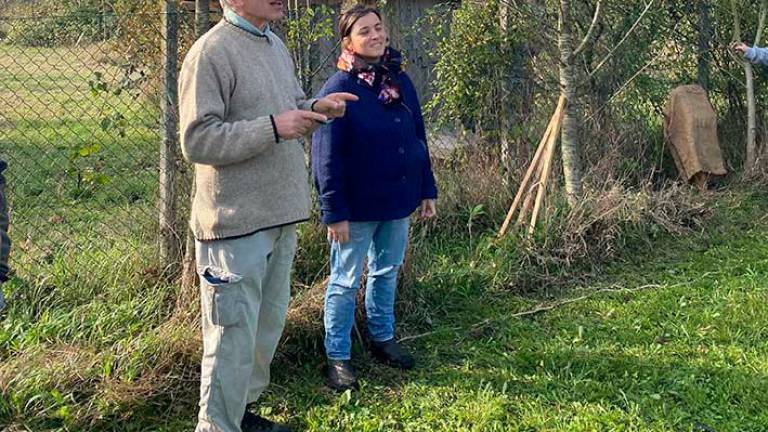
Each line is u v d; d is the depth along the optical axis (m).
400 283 4.62
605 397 3.69
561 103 5.59
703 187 6.67
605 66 6.77
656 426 3.42
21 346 3.88
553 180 5.81
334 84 3.67
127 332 4.02
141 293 4.42
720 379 3.80
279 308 3.25
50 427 3.42
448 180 6.04
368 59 3.71
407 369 4.03
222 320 2.96
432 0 7.27
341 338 3.84
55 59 6.56
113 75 4.59
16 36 4.66
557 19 6.34
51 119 7.26
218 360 3.04
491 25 6.22
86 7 4.66
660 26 7.01
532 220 5.32
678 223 5.92
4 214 2.54
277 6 2.94
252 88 2.89
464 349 4.26
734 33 7.08
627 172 6.60
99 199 5.94
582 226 5.36
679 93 6.85
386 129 3.67
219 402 3.09
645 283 5.10
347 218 3.66
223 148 2.77
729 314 4.51
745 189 6.78
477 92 6.27
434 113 7.04
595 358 4.07
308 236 4.72
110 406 3.49
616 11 6.69
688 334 4.30
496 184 6.07
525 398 3.71
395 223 3.86
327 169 3.60
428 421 3.54
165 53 4.43
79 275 4.56
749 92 6.98
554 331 4.46
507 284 5.04
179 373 3.72
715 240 5.77
